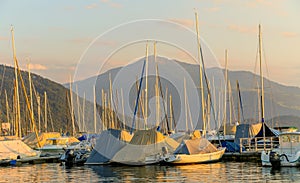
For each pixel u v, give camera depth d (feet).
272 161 118.93
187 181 98.12
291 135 121.60
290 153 121.49
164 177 105.29
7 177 114.42
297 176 102.01
